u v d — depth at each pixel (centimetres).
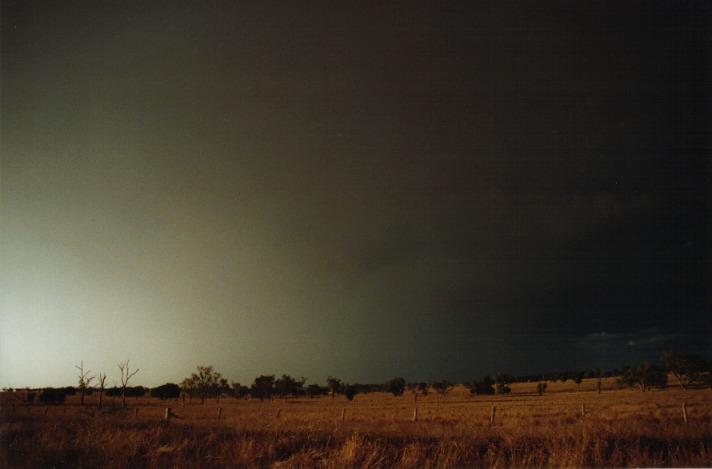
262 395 8931
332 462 1178
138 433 1384
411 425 1786
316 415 3114
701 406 3234
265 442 1330
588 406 4066
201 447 1309
